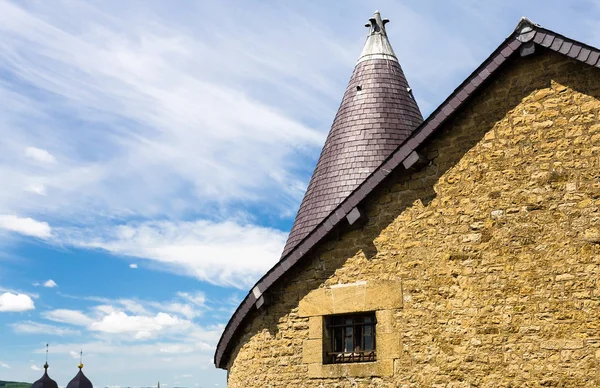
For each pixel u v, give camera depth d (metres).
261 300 13.34
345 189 16.55
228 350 14.53
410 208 12.47
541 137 11.65
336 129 17.66
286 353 13.12
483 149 12.05
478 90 12.14
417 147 12.31
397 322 12.18
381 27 18.80
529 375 11.05
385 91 17.69
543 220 11.41
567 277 11.07
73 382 50.41
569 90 11.55
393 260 12.44
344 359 12.69
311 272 13.16
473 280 11.73
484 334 11.48
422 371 11.83
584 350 10.76
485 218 11.83
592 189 11.16
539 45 11.66
